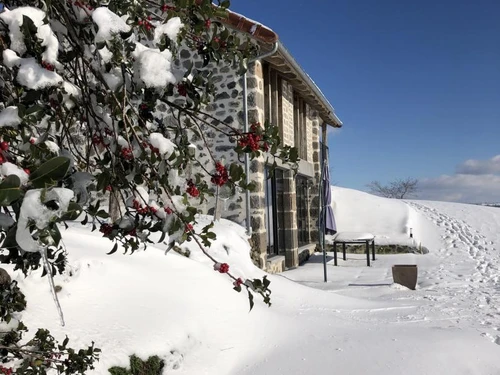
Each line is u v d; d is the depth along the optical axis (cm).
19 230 121
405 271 830
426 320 584
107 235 187
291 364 420
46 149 153
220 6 210
